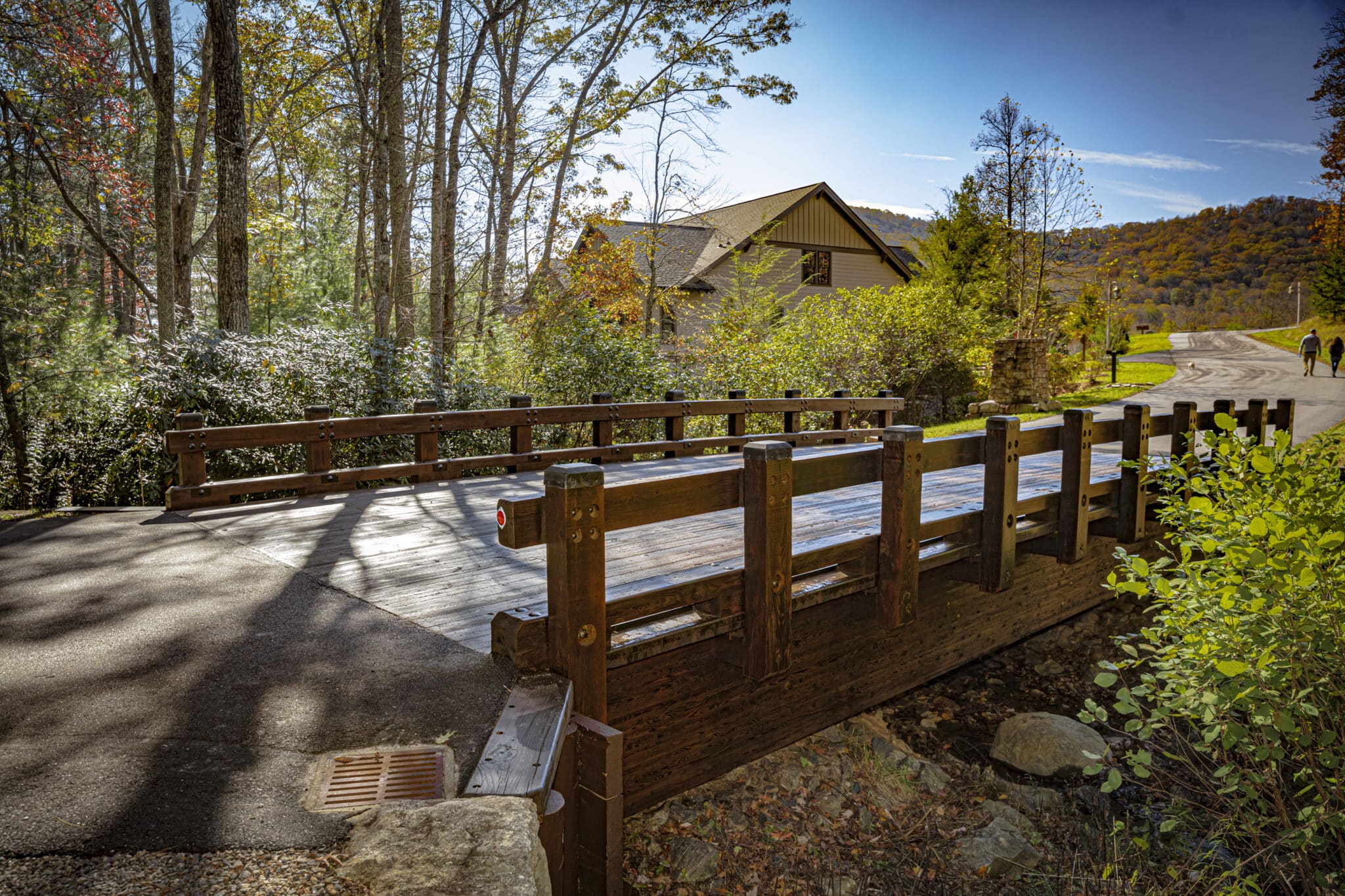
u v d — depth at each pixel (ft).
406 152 52.26
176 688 9.93
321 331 33.53
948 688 20.80
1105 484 21.47
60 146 42.78
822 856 13.50
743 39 62.34
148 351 28.45
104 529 18.94
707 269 90.33
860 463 14.53
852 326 65.16
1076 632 24.23
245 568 15.74
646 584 14.28
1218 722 13.07
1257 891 13.38
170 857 6.60
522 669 10.64
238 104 35.17
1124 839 14.83
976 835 14.52
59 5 41.11
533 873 6.65
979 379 78.95
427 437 26.43
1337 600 11.87
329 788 7.81
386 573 15.52
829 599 14.25
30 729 8.75
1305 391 75.66
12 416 24.06
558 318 51.70
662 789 13.03
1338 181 95.45
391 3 45.24
